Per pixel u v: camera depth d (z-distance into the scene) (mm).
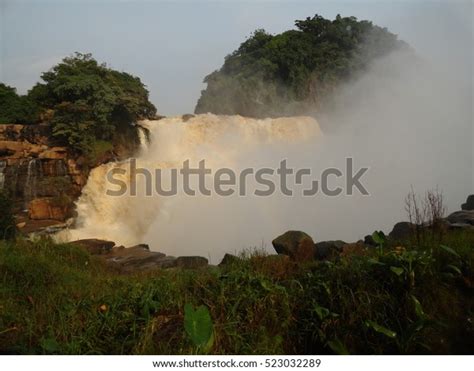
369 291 4711
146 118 28109
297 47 43781
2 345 4543
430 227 6859
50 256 8336
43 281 6438
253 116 40312
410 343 4168
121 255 11523
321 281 5035
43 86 26438
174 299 5074
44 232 19250
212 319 4637
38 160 22312
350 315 4465
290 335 4559
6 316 5047
